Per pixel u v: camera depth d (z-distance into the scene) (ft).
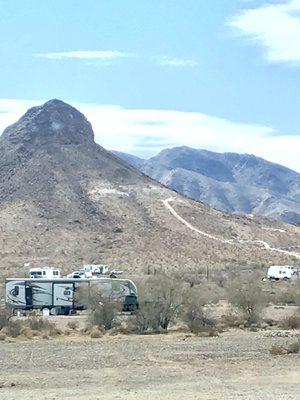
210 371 159.22
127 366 169.17
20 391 135.13
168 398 123.13
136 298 285.02
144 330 255.91
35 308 336.08
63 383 145.07
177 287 271.49
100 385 142.00
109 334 246.68
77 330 261.65
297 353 187.01
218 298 368.68
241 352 191.21
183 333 248.11
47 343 219.82
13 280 340.59
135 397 125.08
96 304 272.31
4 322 253.24
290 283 485.56
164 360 178.40
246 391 131.54
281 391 131.34
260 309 281.74
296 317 269.23
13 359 182.80
